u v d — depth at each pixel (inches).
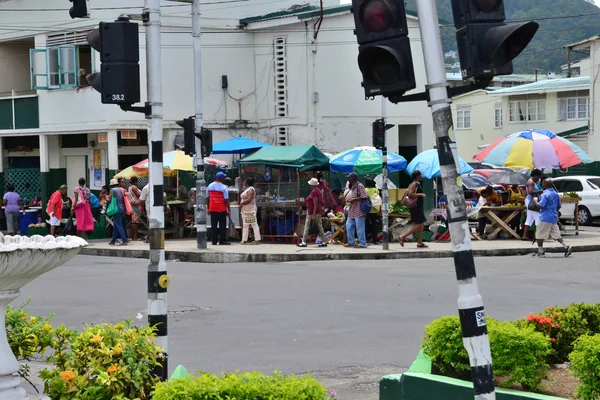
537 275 800.3
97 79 387.9
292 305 635.5
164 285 379.2
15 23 1524.4
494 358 315.9
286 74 1459.2
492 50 250.7
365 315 585.9
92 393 286.0
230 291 716.0
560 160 1187.3
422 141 1507.1
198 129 1045.2
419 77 1449.3
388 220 1151.6
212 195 1127.6
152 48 390.6
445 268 869.2
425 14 253.4
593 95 1898.4
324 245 1082.7
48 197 1524.4
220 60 1482.5
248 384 245.6
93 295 709.3
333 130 1440.7
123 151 1454.2
